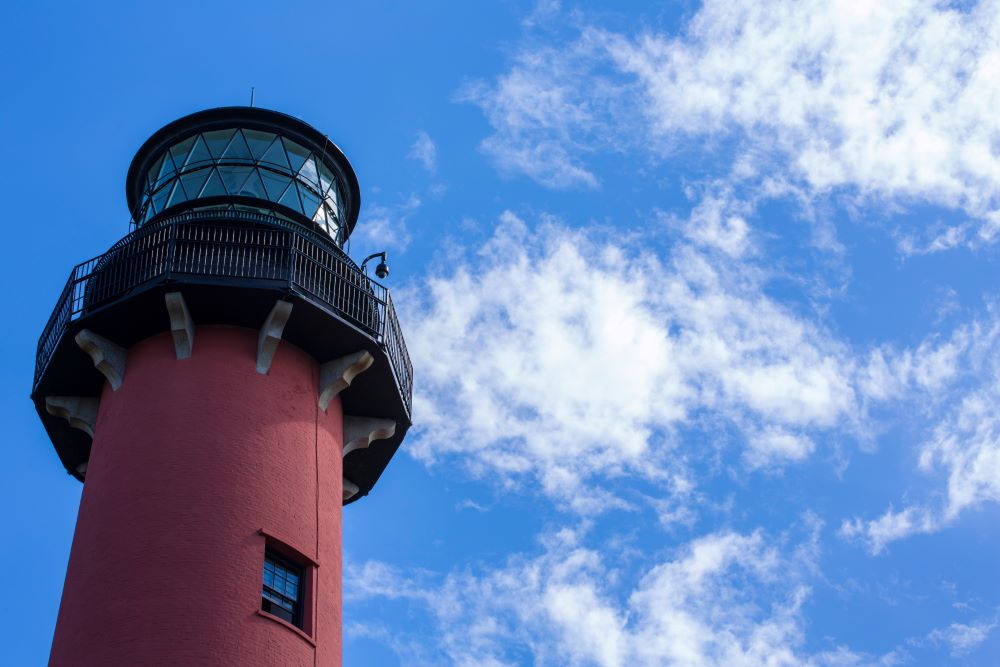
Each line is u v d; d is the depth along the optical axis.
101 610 20.94
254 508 22.58
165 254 24.62
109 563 21.52
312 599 22.52
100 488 22.89
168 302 23.89
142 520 21.94
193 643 20.48
